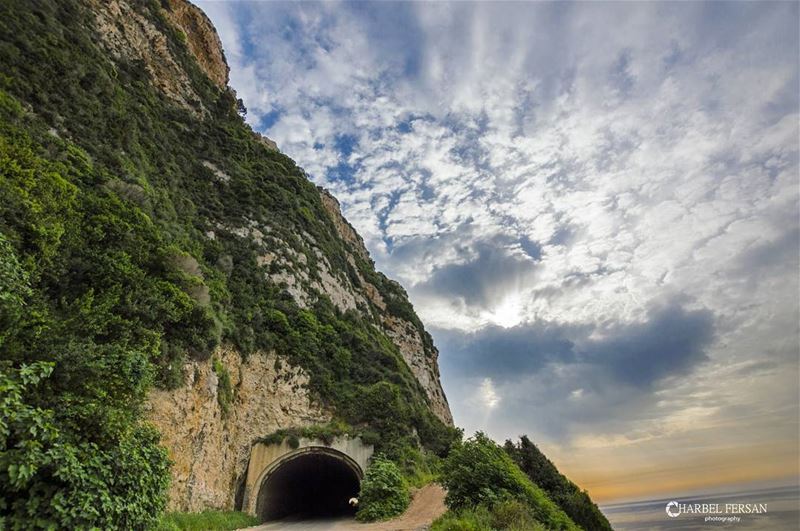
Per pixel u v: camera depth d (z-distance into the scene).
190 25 73.06
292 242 53.00
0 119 20.44
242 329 35.28
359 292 70.12
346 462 32.22
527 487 19.09
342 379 41.84
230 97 70.31
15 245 15.19
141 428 11.09
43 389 9.62
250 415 33.19
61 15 37.28
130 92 45.28
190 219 41.66
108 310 18.08
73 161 24.34
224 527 21.00
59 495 7.27
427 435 41.38
